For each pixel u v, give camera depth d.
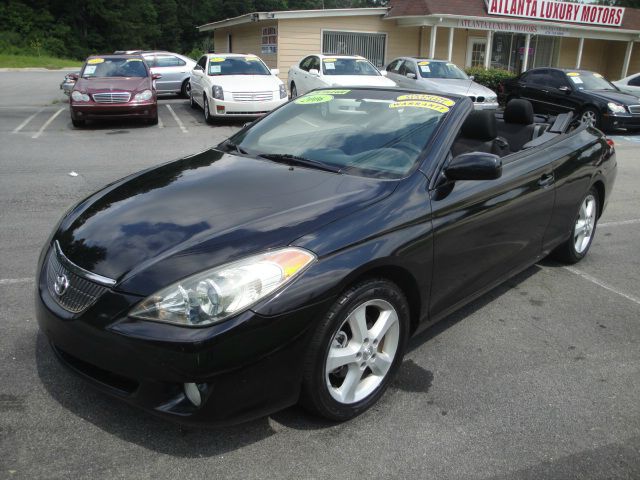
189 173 3.20
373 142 3.29
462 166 2.89
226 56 13.26
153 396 2.20
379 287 2.59
